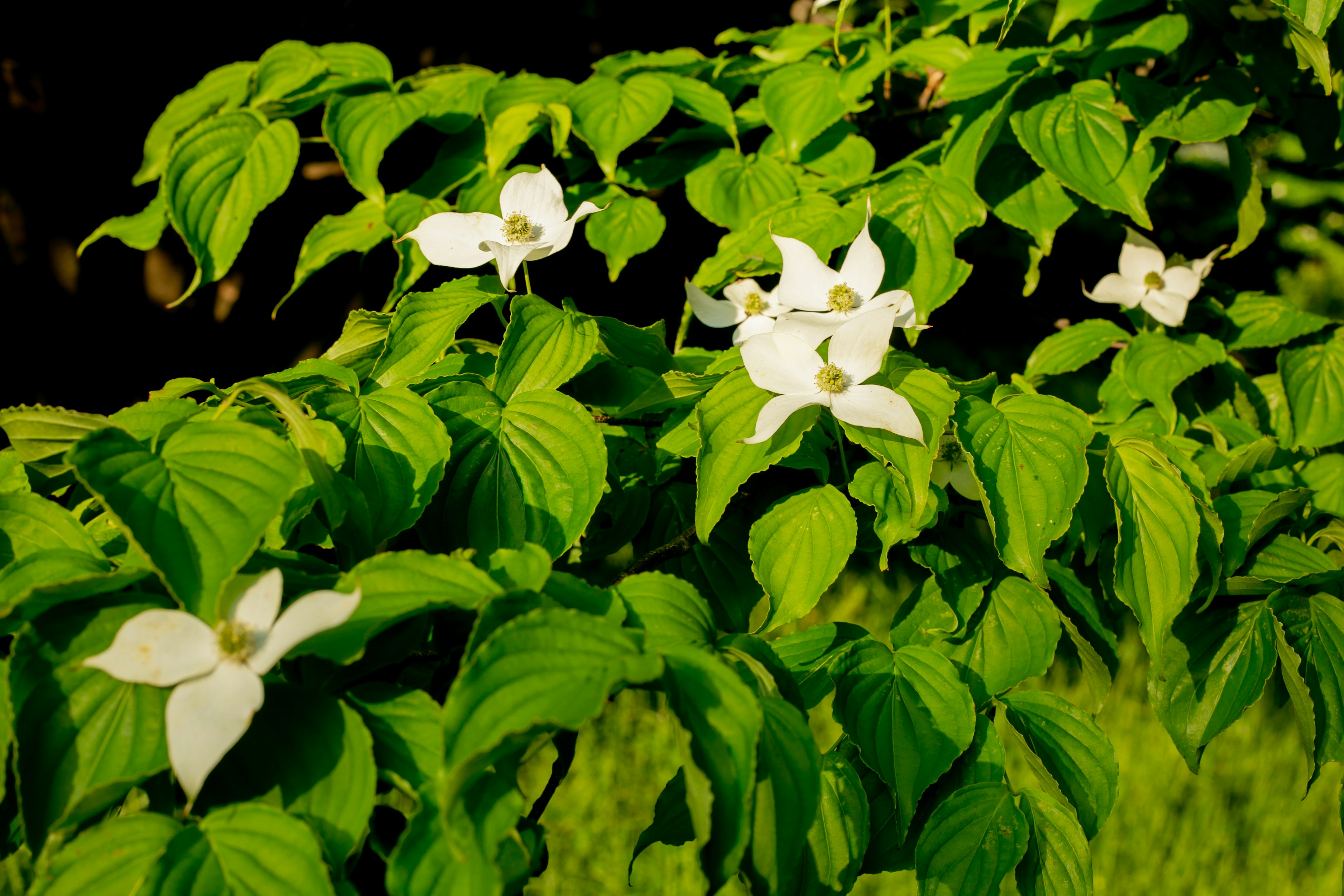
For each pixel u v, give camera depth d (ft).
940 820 2.71
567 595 2.49
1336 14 2.93
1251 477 3.19
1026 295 3.39
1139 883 4.81
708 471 2.72
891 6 3.76
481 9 4.74
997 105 3.11
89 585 2.39
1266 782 5.42
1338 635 2.83
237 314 4.89
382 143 3.31
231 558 2.33
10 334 5.00
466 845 2.31
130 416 2.61
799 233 3.14
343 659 2.36
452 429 2.72
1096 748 2.79
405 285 3.33
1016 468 2.74
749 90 3.81
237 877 2.31
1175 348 3.31
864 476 2.81
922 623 2.87
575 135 3.39
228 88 3.54
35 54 4.67
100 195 5.05
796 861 2.40
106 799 2.36
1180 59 3.28
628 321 3.87
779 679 2.53
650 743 5.30
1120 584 2.77
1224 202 4.49
